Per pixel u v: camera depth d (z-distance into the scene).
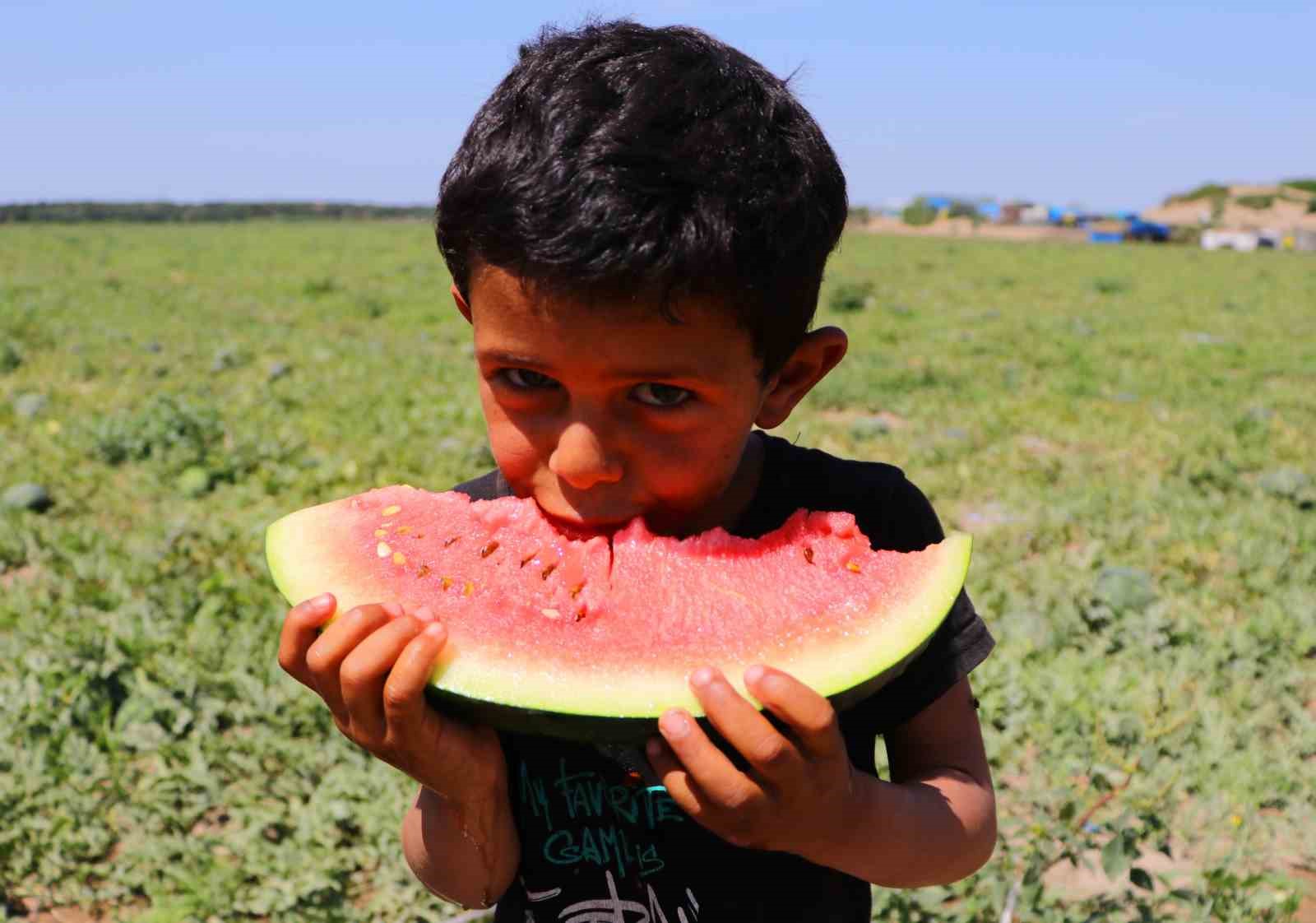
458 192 1.09
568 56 1.12
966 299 22.23
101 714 3.98
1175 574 5.64
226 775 3.79
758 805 1.02
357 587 1.33
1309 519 6.80
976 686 4.12
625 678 1.16
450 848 1.41
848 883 1.43
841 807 1.07
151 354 12.95
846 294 19.30
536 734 1.16
